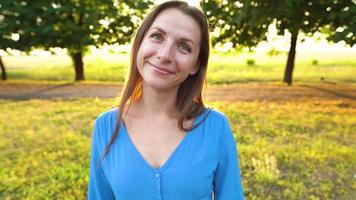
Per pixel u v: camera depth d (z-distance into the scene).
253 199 4.05
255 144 5.95
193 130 1.48
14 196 4.29
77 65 17.97
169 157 1.44
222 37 12.81
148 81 1.45
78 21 16.75
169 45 1.40
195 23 1.44
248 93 12.48
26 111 9.03
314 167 4.94
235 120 7.81
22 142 6.26
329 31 11.28
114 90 13.66
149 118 1.53
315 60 25.11
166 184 1.41
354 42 7.78
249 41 12.74
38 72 21.00
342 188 4.35
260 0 9.05
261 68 22.11
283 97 11.53
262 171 4.69
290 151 5.59
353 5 8.08
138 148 1.48
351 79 17.70
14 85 15.63
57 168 4.98
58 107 9.57
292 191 4.25
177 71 1.43
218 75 18.31
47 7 15.01
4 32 14.70
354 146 5.95
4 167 5.12
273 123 7.50
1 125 7.46
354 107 9.63
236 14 10.24
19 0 14.73
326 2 8.89
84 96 11.93
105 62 19.84
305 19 9.88
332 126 7.29
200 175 1.43
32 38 15.48
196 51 1.46
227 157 1.52
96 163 1.57
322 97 11.58
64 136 6.54
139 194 1.42
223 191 1.54
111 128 1.54
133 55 1.55
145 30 1.49
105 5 16.09
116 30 15.88
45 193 4.29
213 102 10.10
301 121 7.69
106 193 1.61
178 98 1.56
